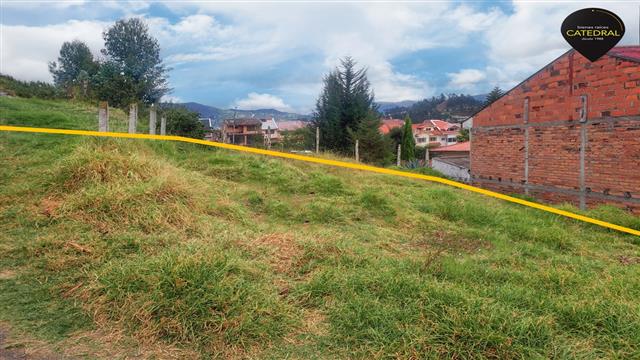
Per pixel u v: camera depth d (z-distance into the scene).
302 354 2.44
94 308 2.71
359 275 3.39
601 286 3.70
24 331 2.47
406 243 5.16
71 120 10.05
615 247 6.05
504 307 2.85
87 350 2.35
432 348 2.41
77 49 47.91
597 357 2.52
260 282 3.12
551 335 2.62
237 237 4.00
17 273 3.18
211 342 2.43
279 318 2.73
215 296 2.68
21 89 18.52
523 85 12.58
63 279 3.05
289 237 4.23
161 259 3.06
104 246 3.56
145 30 43.00
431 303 2.85
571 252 5.51
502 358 2.37
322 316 2.87
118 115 14.91
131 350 2.37
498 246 5.18
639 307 3.08
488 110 14.20
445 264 3.92
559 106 11.31
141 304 2.62
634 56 9.56
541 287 3.69
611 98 9.82
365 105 26.97
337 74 27.27
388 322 2.66
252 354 2.40
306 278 3.43
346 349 2.49
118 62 40.84
